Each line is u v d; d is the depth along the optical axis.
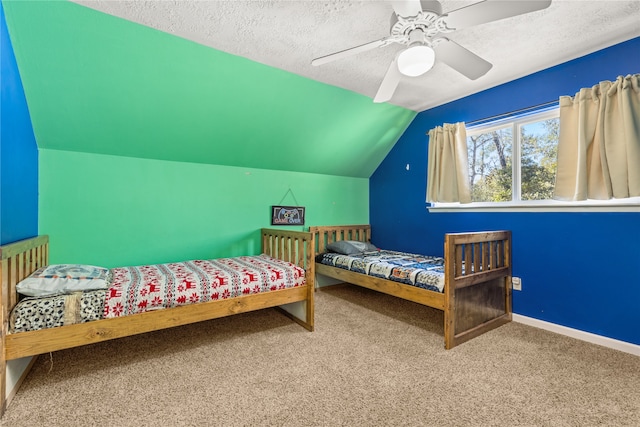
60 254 2.49
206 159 3.12
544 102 2.48
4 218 1.63
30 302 1.63
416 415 1.46
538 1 1.24
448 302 2.16
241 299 2.24
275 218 3.58
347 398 1.59
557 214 2.43
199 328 2.54
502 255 2.70
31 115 2.19
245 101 2.68
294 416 1.45
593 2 1.70
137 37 1.96
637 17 1.83
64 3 1.68
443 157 3.10
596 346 2.18
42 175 2.42
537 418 1.44
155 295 1.94
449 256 2.16
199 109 2.60
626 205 2.03
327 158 3.68
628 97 1.97
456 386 1.70
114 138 2.57
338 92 2.92
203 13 1.78
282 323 2.66
